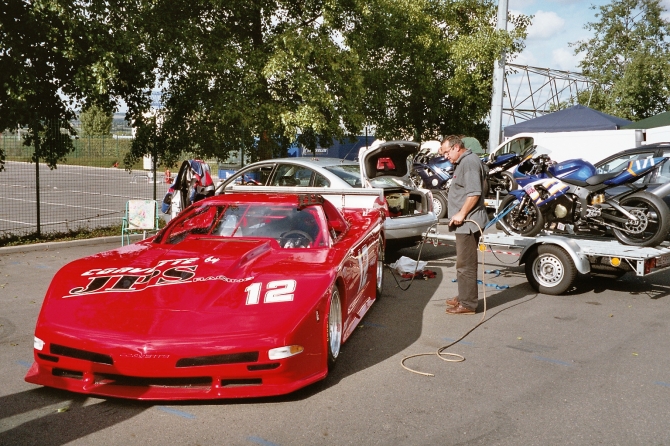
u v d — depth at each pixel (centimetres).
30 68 998
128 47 1088
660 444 332
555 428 351
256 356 359
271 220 527
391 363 466
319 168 888
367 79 1822
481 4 2134
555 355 492
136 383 366
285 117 1335
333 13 1397
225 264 435
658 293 730
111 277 424
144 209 941
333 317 443
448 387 415
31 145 1047
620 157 1045
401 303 668
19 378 417
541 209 788
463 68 1936
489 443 330
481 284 773
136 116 1219
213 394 360
